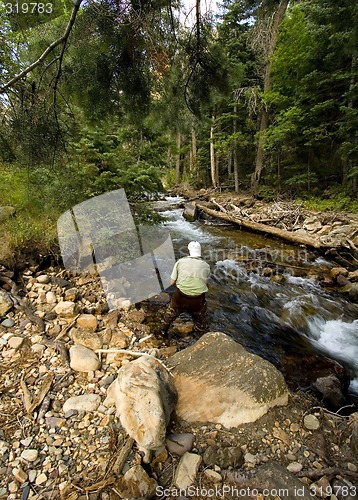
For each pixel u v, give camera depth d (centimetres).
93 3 185
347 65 916
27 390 196
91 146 382
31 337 259
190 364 203
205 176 2012
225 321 365
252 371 192
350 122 852
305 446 158
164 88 282
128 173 421
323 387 233
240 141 1383
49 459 146
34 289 350
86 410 179
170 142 554
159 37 218
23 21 199
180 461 142
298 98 1042
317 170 1139
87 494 128
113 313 318
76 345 248
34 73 216
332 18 680
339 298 445
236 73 287
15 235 384
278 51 1014
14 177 355
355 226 691
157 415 146
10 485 132
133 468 135
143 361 188
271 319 380
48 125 229
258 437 161
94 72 224
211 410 172
